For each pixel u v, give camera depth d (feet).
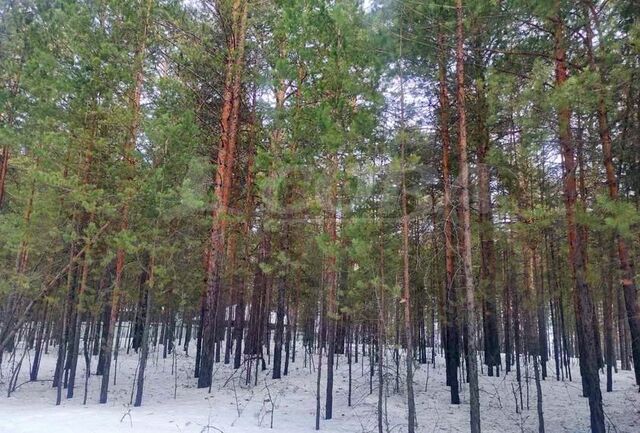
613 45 24.32
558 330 65.87
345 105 31.91
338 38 31.30
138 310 63.52
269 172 34.45
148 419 29.66
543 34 32.40
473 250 49.26
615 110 29.63
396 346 31.22
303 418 32.48
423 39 31.17
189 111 38.24
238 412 32.22
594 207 26.22
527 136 26.71
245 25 44.68
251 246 52.85
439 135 40.68
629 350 80.94
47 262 40.47
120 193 34.30
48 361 67.97
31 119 37.11
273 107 41.34
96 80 35.76
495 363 53.06
